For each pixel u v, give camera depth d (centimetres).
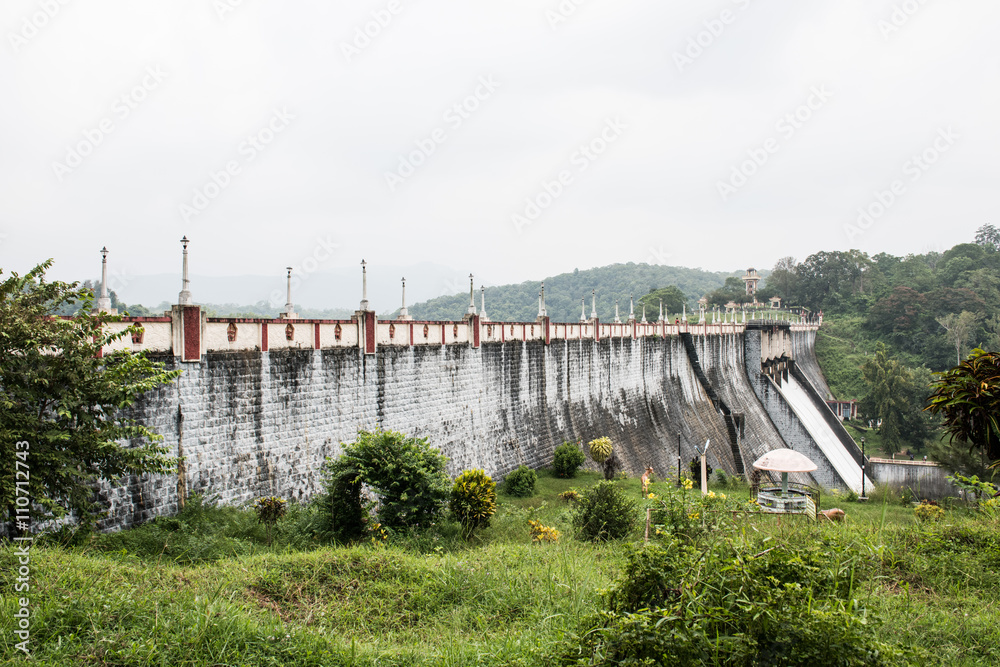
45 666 888
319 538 1948
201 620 1049
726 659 727
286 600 1298
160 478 1889
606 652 772
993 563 1402
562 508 2955
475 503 2177
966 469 3119
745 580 813
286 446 2328
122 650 942
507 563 1554
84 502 1478
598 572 1495
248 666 965
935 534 1563
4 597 1064
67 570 1223
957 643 1037
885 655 714
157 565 1405
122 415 1798
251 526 1902
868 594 1120
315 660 1014
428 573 1454
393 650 1070
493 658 1014
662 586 891
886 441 9250
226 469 2100
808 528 1499
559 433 4369
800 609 748
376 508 2589
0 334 1299
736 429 7188
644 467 5144
